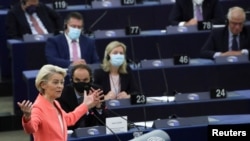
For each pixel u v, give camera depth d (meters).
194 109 16.86
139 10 23.34
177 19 22.88
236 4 24.22
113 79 17.41
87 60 19.84
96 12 23.02
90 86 15.38
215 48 20.61
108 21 23.09
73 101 15.16
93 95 13.16
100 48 21.05
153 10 23.48
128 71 17.59
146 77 18.95
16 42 20.58
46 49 19.67
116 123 14.43
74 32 19.58
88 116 15.05
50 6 23.86
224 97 17.23
